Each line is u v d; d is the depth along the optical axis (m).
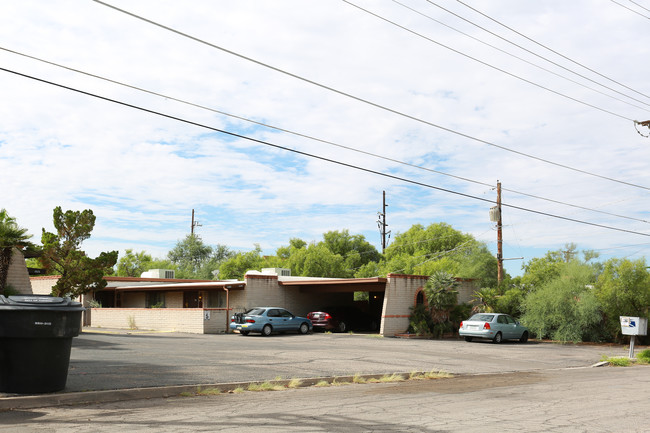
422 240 68.75
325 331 34.53
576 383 13.97
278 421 8.11
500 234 36.47
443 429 7.77
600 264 31.66
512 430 7.79
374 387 12.48
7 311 9.02
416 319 31.94
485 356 21.36
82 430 7.27
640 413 9.43
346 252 76.62
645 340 30.25
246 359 16.59
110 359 15.04
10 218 23.00
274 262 67.94
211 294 36.34
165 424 7.74
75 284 26.91
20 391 9.10
